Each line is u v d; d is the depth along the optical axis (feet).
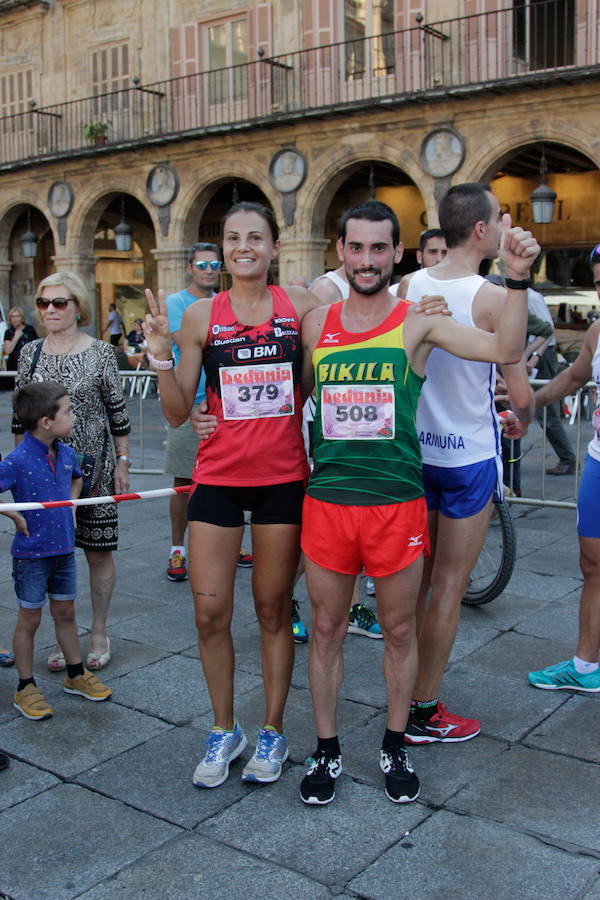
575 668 12.66
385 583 9.55
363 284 9.23
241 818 9.55
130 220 79.51
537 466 30.22
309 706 12.28
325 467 9.59
